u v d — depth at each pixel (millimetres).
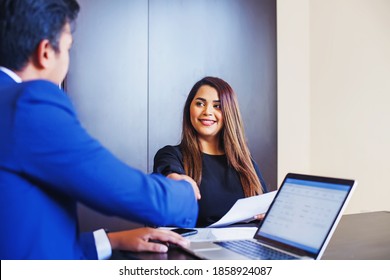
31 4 979
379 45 3203
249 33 3395
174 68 3082
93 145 934
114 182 936
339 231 1603
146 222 1020
